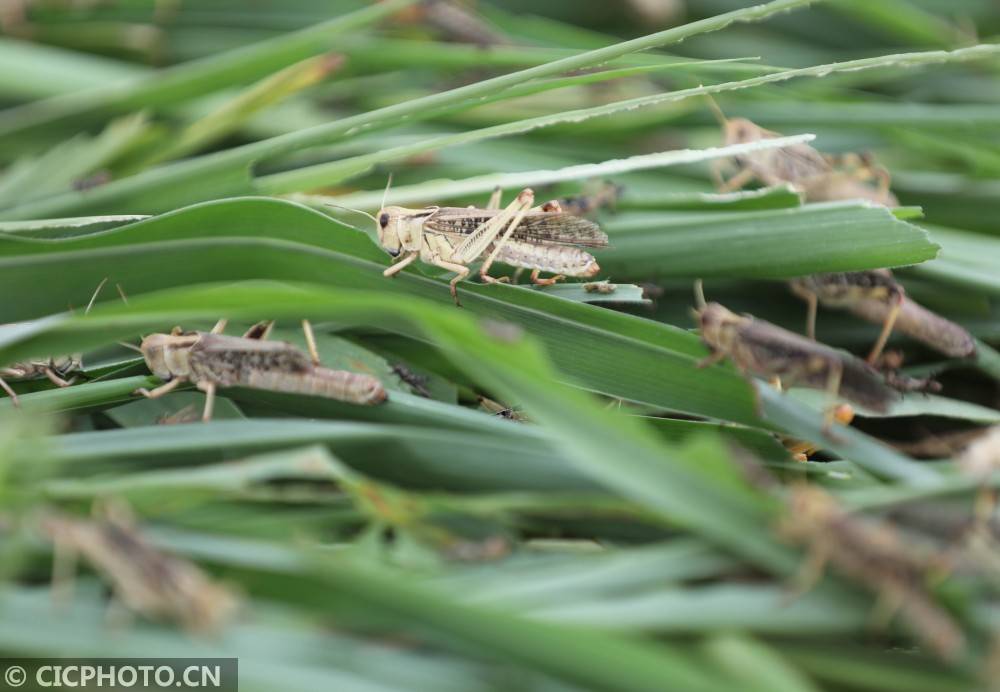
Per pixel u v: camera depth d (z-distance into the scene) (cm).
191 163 73
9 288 69
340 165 73
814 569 63
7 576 64
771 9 71
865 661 63
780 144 71
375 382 68
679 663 62
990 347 75
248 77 79
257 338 69
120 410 70
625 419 64
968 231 79
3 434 65
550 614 63
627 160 71
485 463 66
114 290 69
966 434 71
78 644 63
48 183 78
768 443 68
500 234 71
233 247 69
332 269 70
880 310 72
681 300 75
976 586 63
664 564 64
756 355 68
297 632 63
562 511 66
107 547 63
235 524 65
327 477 67
